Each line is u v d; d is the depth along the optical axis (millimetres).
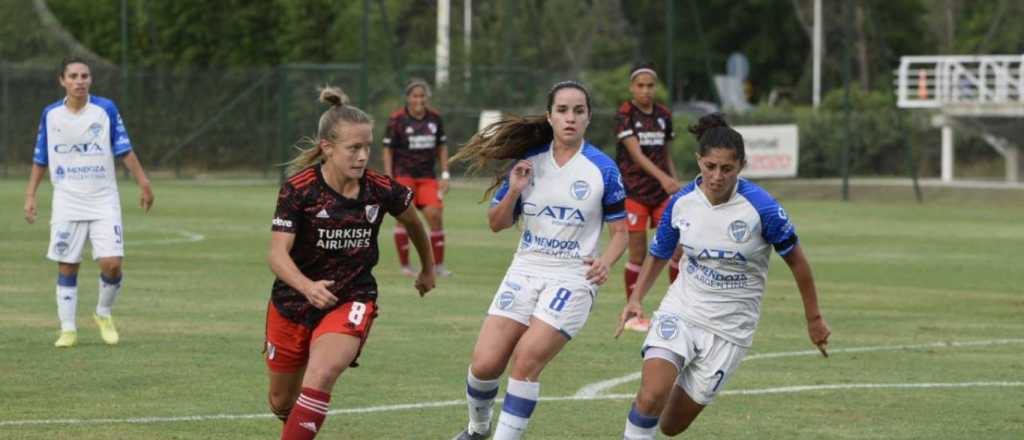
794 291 34938
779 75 144375
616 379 21656
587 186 16094
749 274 15273
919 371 22781
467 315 29062
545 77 89750
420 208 37312
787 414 19109
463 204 68500
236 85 86312
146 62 100312
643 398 14922
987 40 110375
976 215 66000
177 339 25016
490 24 106000
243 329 26391
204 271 36938
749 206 15039
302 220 14648
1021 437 17766
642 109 28672
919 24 126875
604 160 16266
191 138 86125
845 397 20391
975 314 30656
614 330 27219
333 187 14672
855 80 125688
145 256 40719
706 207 15164
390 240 48844
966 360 24000
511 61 101250
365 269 15031
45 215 55812
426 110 37156
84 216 23844
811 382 21641
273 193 73062
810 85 130500
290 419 14273
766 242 15219
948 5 124125
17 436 16891
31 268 36969
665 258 15844
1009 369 23031
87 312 28547
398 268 39031
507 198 16016
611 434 17641
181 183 81500
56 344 24031
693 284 15375
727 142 14805
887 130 91062
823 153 88750
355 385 20828
